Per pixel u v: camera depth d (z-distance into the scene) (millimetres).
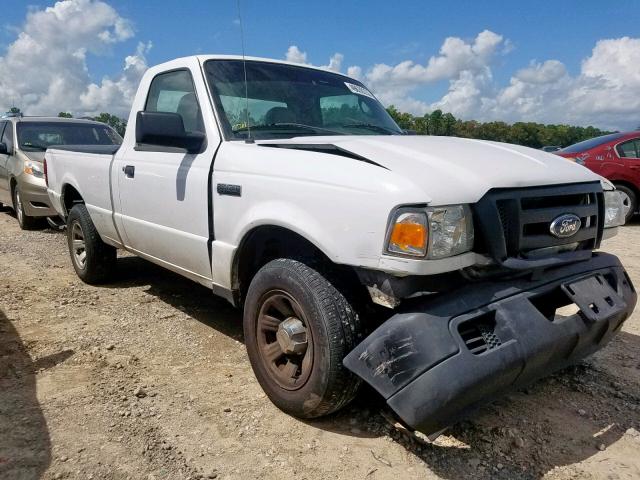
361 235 2412
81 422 2814
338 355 2553
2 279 5496
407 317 2369
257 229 3029
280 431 2775
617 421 2912
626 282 3070
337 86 4215
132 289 5203
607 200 3113
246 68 3846
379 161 2566
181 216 3617
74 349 3744
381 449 2637
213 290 3506
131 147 4266
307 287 2643
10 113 10078
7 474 2381
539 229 2619
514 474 2471
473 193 2414
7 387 3164
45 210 8188
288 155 2881
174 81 3926
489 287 2506
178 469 2469
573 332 2578
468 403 2289
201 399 3088
